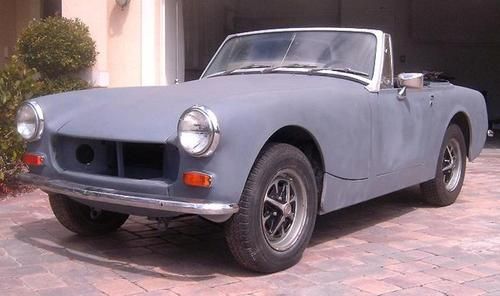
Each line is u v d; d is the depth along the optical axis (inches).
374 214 231.8
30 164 172.9
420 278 159.5
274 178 155.9
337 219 224.1
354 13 646.5
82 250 182.5
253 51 217.2
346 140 177.2
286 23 642.2
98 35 376.2
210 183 142.2
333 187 175.2
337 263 171.5
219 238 196.5
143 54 385.7
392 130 198.8
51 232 201.9
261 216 153.1
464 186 288.5
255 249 153.1
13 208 235.1
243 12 626.5
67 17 376.5
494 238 197.8
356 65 200.8
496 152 410.3
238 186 145.6
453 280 158.2
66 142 168.9
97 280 156.3
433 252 182.4
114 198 150.0
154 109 161.2
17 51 363.6
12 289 149.4
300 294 147.3
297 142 173.6
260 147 149.3
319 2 644.1
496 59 650.8
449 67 656.4
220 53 226.1
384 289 151.2
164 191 146.6
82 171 166.2
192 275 160.6
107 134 155.1
